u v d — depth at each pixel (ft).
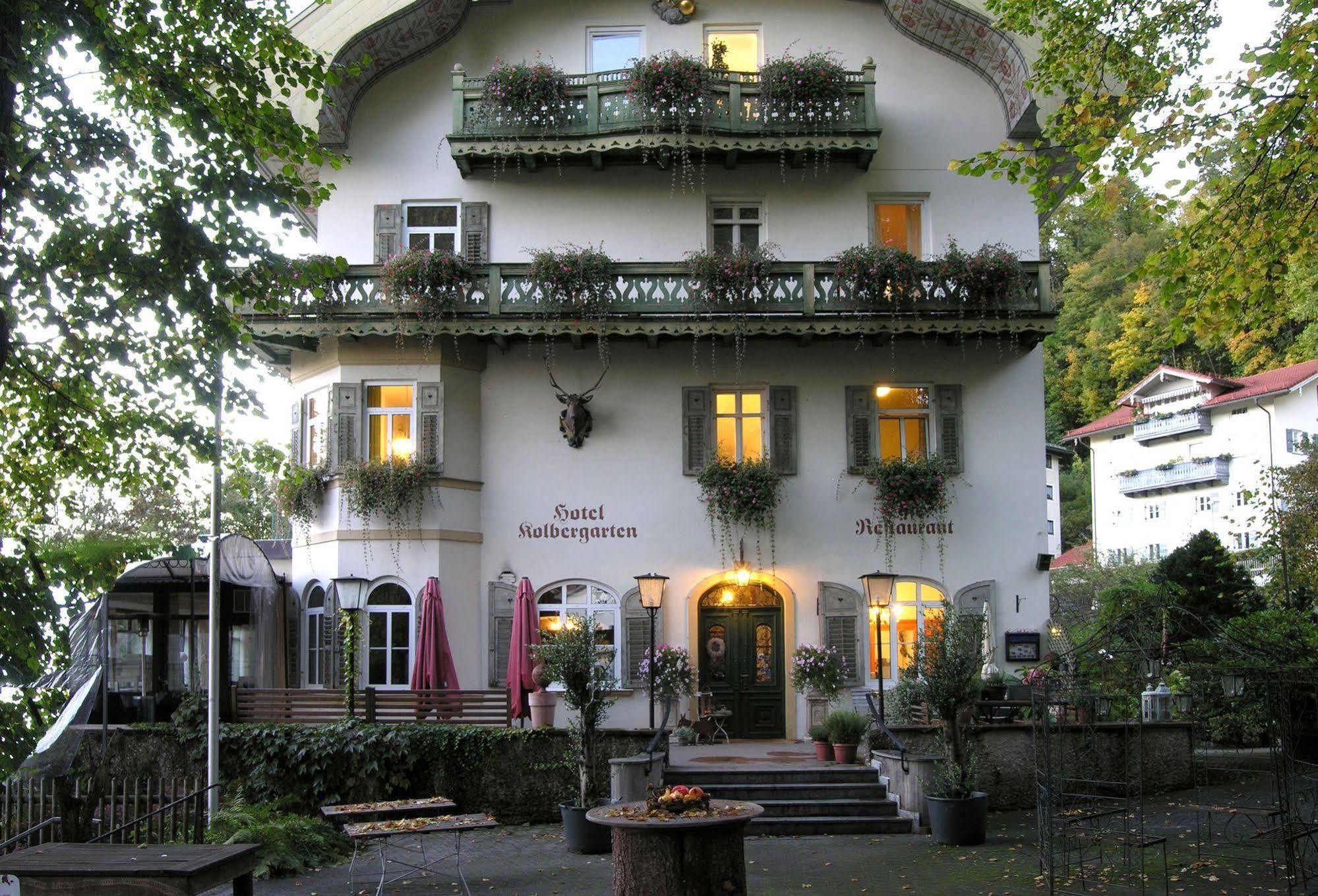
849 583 67.56
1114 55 43.06
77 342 34.27
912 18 69.72
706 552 67.77
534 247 69.87
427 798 51.62
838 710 58.13
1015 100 68.69
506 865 44.83
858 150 68.18
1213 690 67.46
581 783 49.32
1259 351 104.58
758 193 70.44
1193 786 59.06
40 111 32.73
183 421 36.40
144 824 46.16
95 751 57.47
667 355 69.26
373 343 67.87
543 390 69.10
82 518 54.95
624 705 66.59
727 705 67.31
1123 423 164.04
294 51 36.29
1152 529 163.94
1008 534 68.13
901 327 65.62
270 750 54.90
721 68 67.97
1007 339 68.64
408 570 65.92
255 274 35.42
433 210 70.38
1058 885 38.37
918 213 70.74
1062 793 46.26
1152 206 37.27
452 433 67.46
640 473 68.44
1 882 29.43
